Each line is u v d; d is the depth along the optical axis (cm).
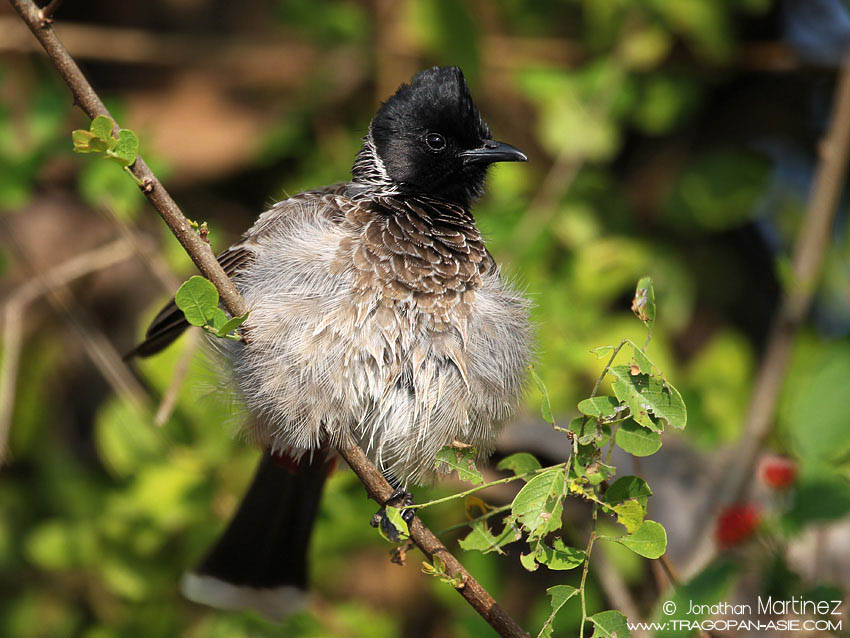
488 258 785
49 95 1053
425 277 730
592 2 1149
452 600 959
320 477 863
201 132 1258
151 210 1182
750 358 1137
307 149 1212
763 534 582
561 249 1153
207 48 1238
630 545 551
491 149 852
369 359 712
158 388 984
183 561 997
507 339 764
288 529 905
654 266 1182
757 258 1265
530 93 1122
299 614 967
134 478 992
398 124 855
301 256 725
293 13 1167
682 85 1152
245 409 767
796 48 1186
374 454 771
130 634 1002
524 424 915
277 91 1277
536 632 856
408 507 614
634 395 542
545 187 1142
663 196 1234
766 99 1245
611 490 557
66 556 1026
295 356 705
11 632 1095
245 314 577
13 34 1164
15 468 1171
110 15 1302
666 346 1148
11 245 1212
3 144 1046
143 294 1259
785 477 593
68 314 1038
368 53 1200
